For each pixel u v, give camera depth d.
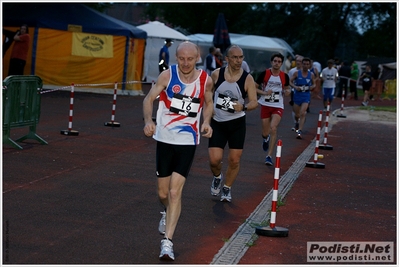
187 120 6.09
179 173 6.04
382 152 14.95
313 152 13.91
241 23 61.97
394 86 49.78
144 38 28.72
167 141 6.07
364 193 9.86
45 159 10.67
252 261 6.06
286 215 8.05
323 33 60.56
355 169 12.11
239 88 8.30
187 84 6.07
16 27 25.59
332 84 23.95
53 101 21.70
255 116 21.83
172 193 6.00
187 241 6.60
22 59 22.05
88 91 26.81
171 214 5.98
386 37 61.47
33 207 7.56
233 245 6.54
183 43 6.07
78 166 10.28
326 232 7.37
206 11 55.53
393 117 25.61
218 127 8.32
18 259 5.70
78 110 19.38
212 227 7.21
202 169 10.77
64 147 12.05
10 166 9.87
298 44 64.31
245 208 8.24
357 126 21.23
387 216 8.42
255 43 43.72
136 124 16.72
